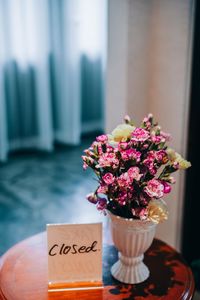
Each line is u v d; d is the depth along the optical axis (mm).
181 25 1833
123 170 1200
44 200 3416
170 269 1393
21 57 4379
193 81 1868
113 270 1359
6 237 2826
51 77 4750
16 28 4262
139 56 1907
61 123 4945
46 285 1302
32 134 4730
